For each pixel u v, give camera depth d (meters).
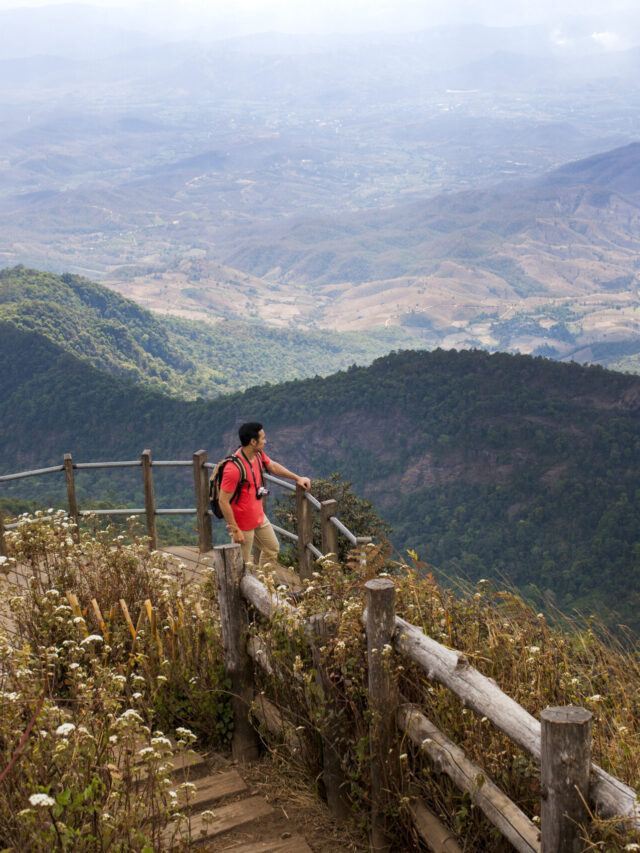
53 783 2.04
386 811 2.44
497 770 2.25
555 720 1.69
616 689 2.96
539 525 104.12
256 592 3.11
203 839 2.45
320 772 2.83
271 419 135.50
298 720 2.88
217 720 3.29
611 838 1.65
